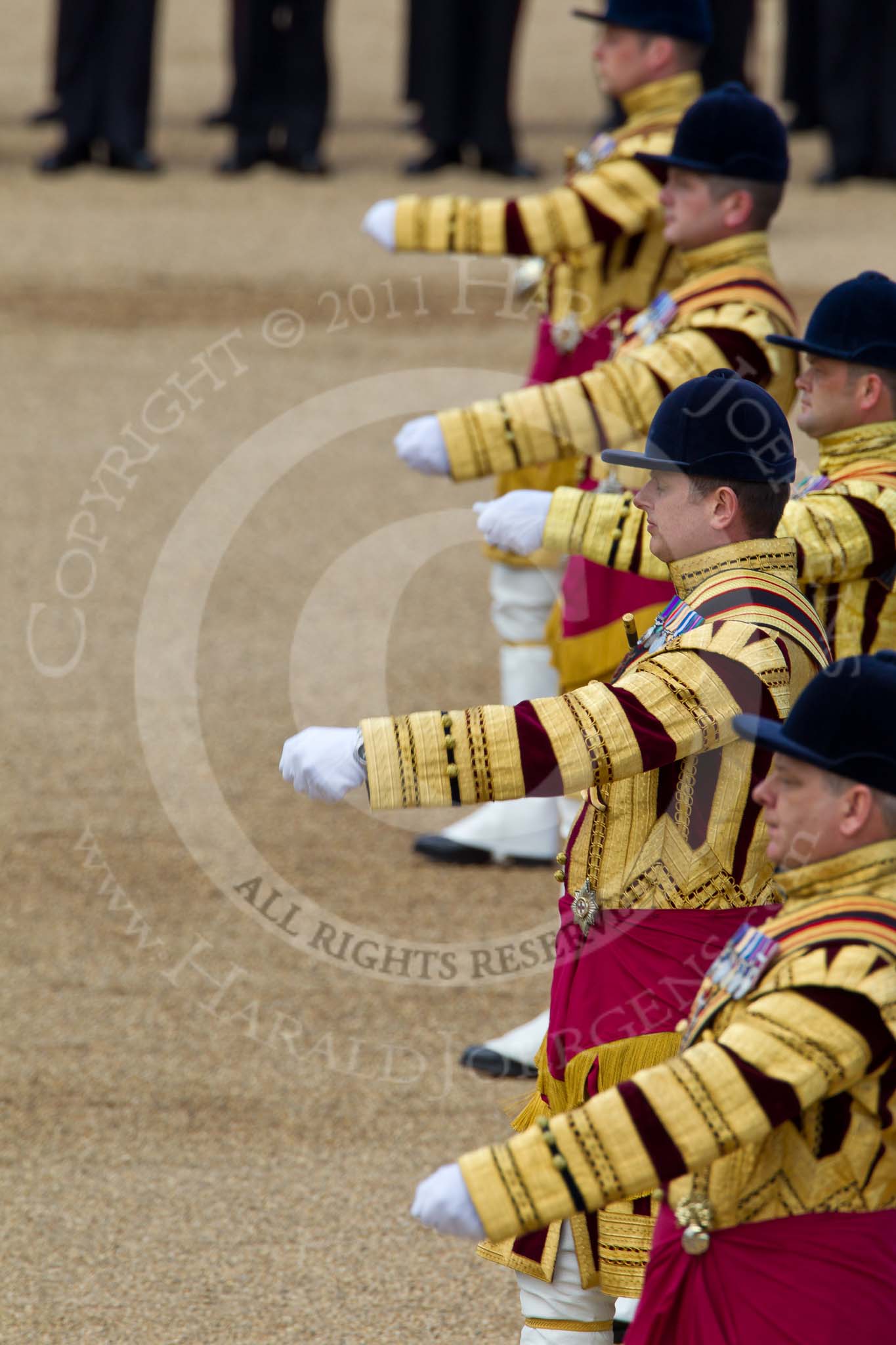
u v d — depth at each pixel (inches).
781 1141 339.9
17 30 3147.1
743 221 613.0
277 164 2225.6
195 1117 625.6
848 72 2177.7
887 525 505.7
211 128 2455.7
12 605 1134.4
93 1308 516.1
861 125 2192.4
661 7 701.9
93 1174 588.7
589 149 720.3
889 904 330.3
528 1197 326.6
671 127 701.9
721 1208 342.6
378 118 2554.1
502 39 2098.9
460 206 692.1
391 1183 587.8
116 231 1958.7
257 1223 563.2
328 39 2170.3
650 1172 322.3
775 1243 341.1
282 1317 514.6
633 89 715.4
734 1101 319.0
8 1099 632.4
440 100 2143.2
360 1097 642.2
